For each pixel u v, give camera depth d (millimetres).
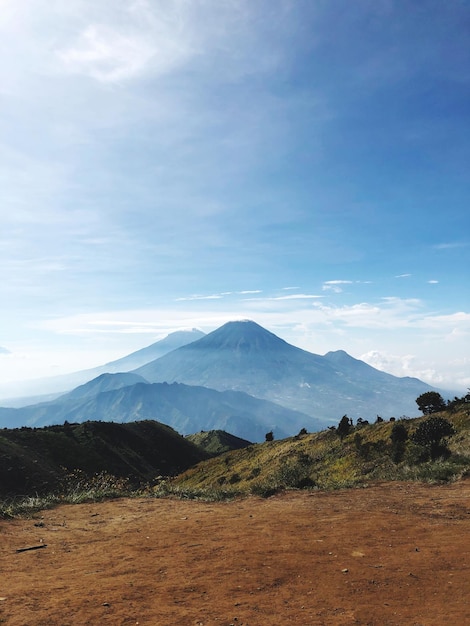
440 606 5102
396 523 9727
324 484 17812
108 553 8000
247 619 4855
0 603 5363
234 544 8297
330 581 6129
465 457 19906
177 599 5531
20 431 93750
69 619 4891
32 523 10812
